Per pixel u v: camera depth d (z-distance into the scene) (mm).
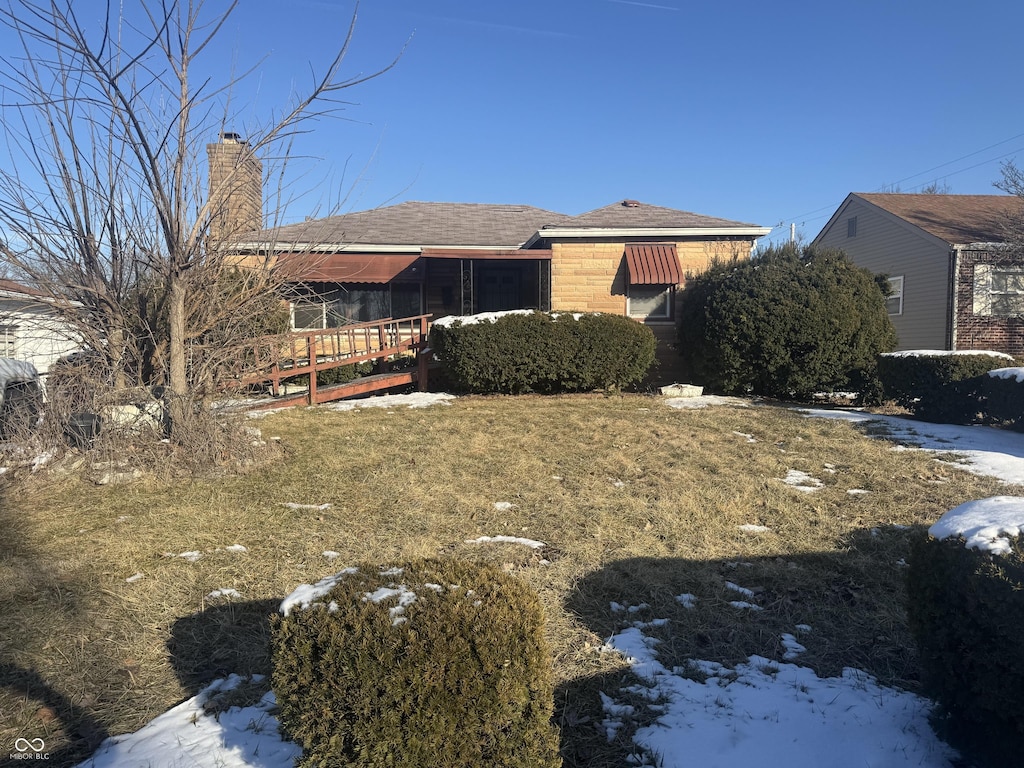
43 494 5770
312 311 15031
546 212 19953
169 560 4398
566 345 11828
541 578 4191
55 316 6723
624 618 3742
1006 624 2275
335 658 2115
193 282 6734
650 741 2705
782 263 12211
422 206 19797
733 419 9703
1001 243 15516
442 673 2074
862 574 4289
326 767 2131
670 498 5836
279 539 4777
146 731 2748
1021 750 2334
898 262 18047
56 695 2979
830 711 2900
